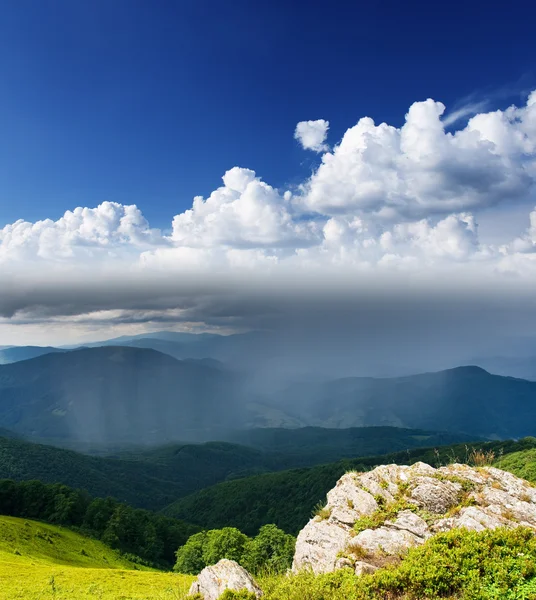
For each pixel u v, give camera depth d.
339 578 14.84
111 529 133.75
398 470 21.83
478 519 16.78
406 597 12.84
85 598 44.25
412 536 17.05
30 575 59.94
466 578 13.05
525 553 13.75
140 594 46.31
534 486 19.52
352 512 19.83
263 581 17.92
